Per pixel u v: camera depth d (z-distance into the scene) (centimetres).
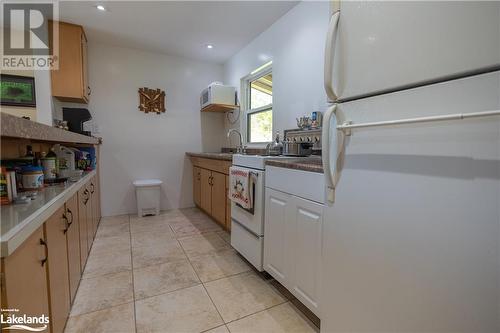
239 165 212
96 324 134
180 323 136
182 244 249
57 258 115
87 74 312
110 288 169
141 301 155
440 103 73
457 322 72
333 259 112
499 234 64
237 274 191
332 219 112
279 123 266
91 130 310
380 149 90
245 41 319
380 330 93
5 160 125
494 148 64
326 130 107
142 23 273
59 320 117
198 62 392
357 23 96
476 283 68
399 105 83
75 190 153
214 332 130
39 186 129
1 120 65
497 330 65
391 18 84
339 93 105
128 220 328
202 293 165
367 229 96
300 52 232
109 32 296
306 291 139
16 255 72
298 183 143
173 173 388
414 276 82
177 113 384
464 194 70
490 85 64
